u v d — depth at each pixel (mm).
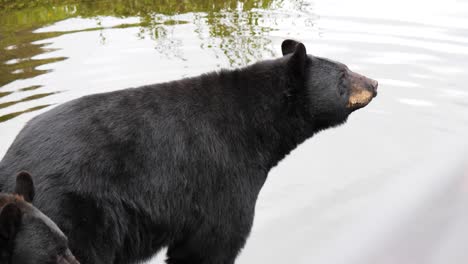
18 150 7176
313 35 16859
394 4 19016
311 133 9117
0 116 12648
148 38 16766
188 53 15828
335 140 12758
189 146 7867
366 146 12414
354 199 10656
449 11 18359
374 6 18891
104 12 18641
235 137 8242
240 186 8305
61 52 15812
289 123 8734
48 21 17922
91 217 7020
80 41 16484
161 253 9500
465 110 13414
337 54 15773
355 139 12719
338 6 18969
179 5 19250
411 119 13258
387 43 16359
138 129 7586
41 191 6863
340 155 12188
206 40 16641
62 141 7148
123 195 7367
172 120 7828
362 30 17156
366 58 15570
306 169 11781
